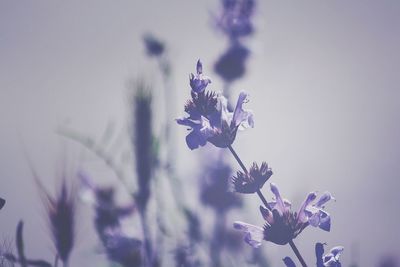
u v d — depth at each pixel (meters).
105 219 0.57
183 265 0.56
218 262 0.57
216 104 0.53
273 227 0.51
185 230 0.57
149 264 0.56
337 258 0.49
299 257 0.49
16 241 0.49
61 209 0.50
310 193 0.52
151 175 0.57
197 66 0.51
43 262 0.50
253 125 0.53
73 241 0.50
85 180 0.57
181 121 0.52
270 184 0.52
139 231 0.57
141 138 0.57
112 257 0.56
